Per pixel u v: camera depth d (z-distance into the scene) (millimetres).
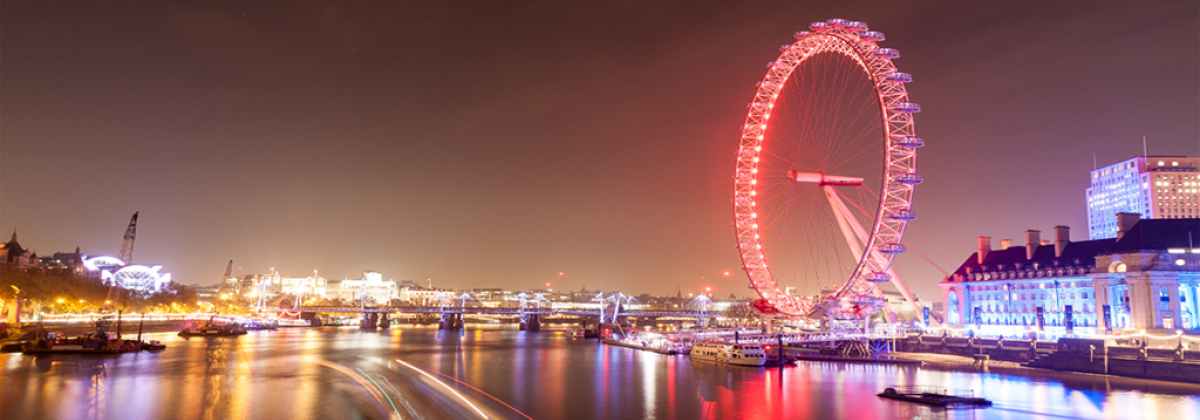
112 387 127750
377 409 110500
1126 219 183375
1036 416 107188
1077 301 191250
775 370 167125
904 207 157125
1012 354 169250
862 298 173500
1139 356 142500
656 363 186625
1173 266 163750
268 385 133875
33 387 125938
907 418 106812
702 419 106750
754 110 178375
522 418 106688
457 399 121312
